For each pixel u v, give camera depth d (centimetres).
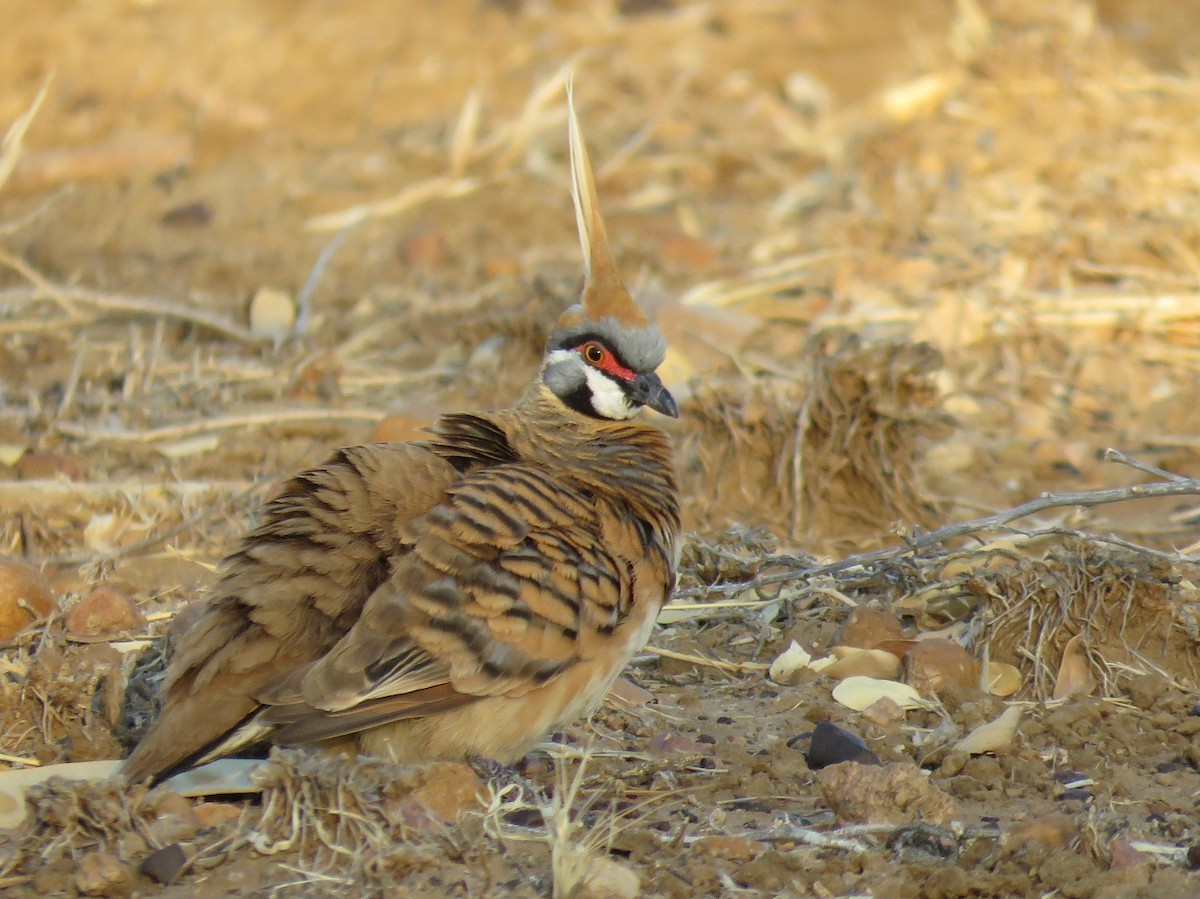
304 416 1366
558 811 751
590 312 939
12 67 2359
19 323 1530
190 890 736
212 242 1848
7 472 1255
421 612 773
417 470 827
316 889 734
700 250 1800
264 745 837
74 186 2005
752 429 1266
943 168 1920
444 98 2308
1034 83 2103
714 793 846
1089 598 980
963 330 1572
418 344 1563
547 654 796
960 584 1045
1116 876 733
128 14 2600
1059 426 1435
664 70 2397
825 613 1069
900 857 764
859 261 1741
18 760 870
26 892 736
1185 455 1370
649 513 867
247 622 772
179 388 1433
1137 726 912
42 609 985
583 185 956
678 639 1046
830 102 2275
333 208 1959
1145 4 2620
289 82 2372
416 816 762
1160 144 1923
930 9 2692
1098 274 1694
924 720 930
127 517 1199
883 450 1254
